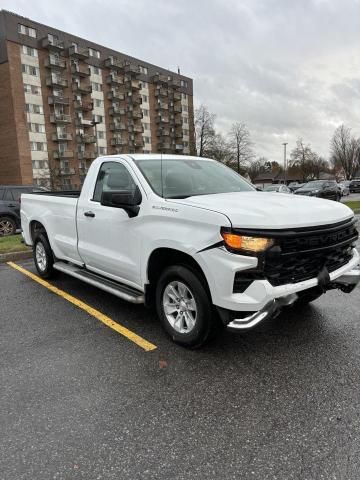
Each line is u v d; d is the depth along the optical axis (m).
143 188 3.95
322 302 4.90
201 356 3.54
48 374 3.29
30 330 4.23
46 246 6.02
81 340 3.95
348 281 3.78
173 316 3.81
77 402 2.88
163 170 4.29
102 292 5.55
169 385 3.08
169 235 3.50
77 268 5.37
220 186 4.46
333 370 3.25
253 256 3.03
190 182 4.28
